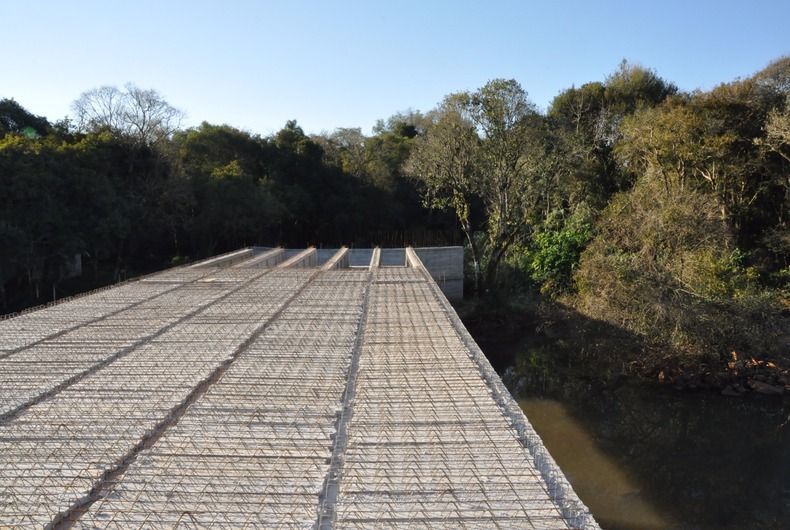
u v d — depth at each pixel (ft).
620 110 103.09
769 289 60.85
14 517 11.86
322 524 12.00
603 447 39.65
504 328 68.95
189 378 21.04
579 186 83.35
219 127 109.19
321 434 16.25
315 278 47.26
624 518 30.76
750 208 74.59
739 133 73.61
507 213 72.08
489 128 67.97
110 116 86.69
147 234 87.71
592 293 56.03
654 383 50.93
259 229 96.27
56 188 65.62
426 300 36.86
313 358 23.72
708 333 49.88
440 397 19.17
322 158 119.75
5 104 88.99
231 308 33.88
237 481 13.51
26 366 22.44
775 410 45.29
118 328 28.76
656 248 57.21
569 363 57.47
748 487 34.06
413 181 119.85
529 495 12.91
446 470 14.06
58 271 70.59
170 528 11.53
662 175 72.64
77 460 14.55
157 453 14.96
